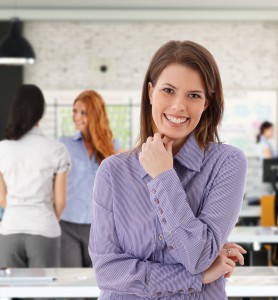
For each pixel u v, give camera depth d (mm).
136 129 11945
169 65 1787
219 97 1847
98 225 1843
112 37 12016
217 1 11172
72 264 5016
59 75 11984
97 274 1812
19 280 3357
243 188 1845
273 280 3305
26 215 4254
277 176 9992
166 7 11641
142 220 1789
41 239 4246
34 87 4320
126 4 11406
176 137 1798
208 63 1792
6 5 11414
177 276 1742
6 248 4254
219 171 1818
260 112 11961
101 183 1845
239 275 3439
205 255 1720
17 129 4281
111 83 12023
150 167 1743
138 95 11945
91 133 5027
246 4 11383
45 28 11961
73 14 11641
